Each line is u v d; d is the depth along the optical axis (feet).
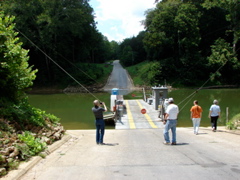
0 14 30.48
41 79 191.62
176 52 206.49
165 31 184.65
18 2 152.46
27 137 21.80
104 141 30.27
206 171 15.44
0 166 15.44
